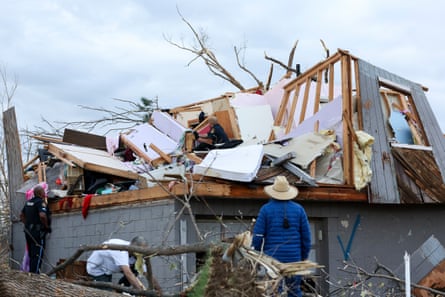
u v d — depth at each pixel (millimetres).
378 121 11375
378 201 10688
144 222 9781
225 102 14562
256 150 9711
